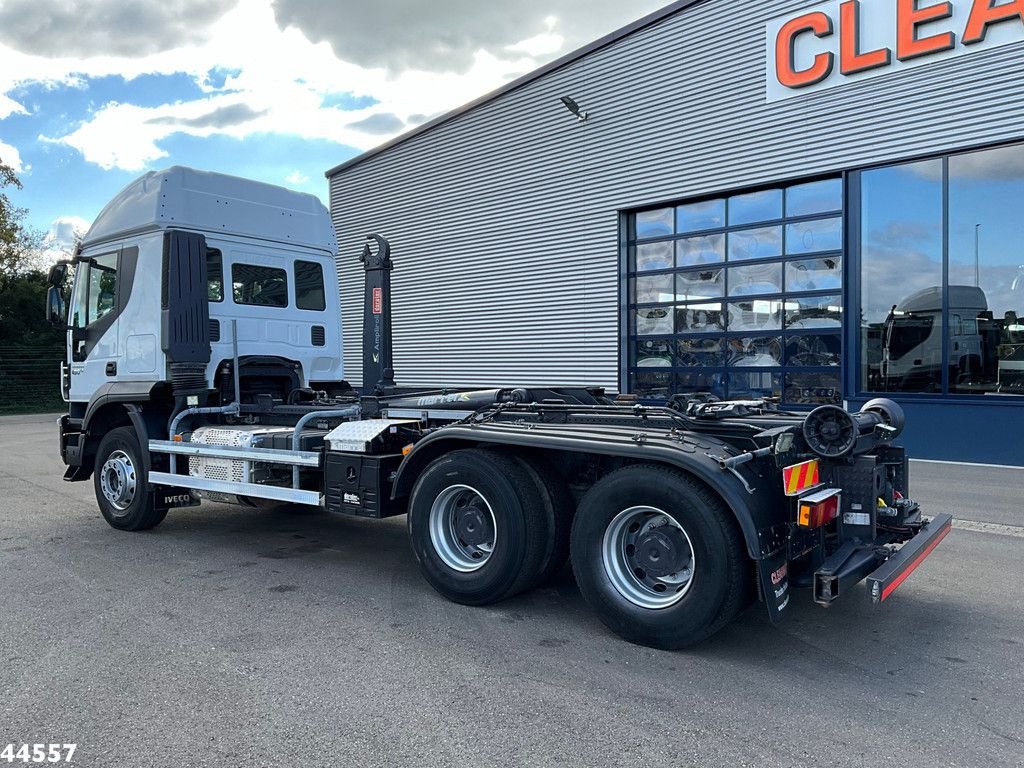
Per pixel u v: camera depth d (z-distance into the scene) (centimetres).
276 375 784
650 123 1505
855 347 1273
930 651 428
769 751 316
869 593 396
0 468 1212
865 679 389
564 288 1658
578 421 517
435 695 368
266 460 611
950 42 1144
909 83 1192
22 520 783
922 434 1216
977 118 1134
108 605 504
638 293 1571
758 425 452
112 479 737
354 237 2103
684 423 466
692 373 1493
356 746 320
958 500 873
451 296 1880
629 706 357
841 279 1286
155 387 689
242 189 765
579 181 1620
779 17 1317
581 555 450
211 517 804
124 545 674
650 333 1555
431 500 513
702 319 1476
